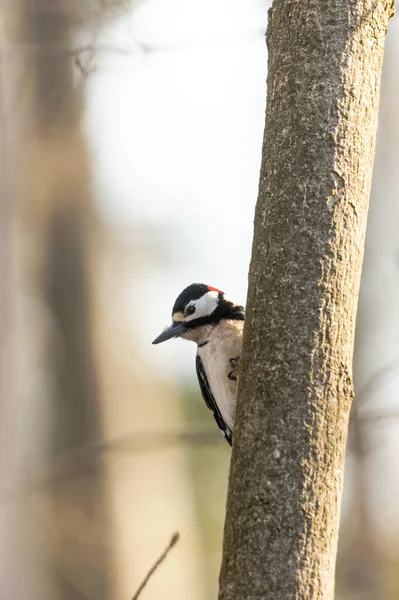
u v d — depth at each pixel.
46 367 17.89
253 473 4.75
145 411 18.80
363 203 5.11
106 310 18.22
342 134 5.09
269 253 5.02
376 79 5.27
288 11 5.31
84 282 17.69
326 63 5.17
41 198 15.84
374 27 5.28
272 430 4.76
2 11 13.56
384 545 16.66
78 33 12.74
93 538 16.64
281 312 4.90
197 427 11.90
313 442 4.73
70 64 15.11
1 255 16.30
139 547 17.42
